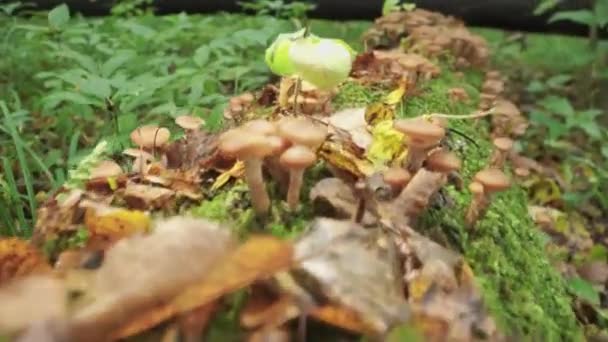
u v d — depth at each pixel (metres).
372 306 0.48
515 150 1.21
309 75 0.71
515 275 0.65
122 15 1.67
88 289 0.46
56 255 0.62
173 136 0.95
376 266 0.52
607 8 1.47
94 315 0.43
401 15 1.43
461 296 0.53
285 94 0.82
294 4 1.61
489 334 0.53
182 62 1.27
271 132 0.57
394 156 0.68
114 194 0.65
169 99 1.08
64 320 0.42
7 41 1.36
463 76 1.31
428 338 0.51
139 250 0.47
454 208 0.68
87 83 1.00
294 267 0.49
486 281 0.61
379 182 0.62
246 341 0.49
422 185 0.61
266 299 0.49
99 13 1.79
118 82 1.01
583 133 1.49
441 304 0.52
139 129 0.75
